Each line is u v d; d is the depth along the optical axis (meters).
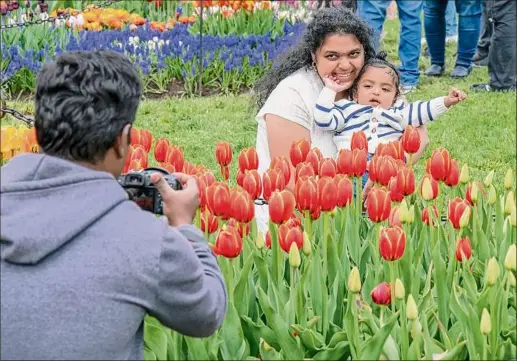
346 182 3.19
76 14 10.85
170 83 10.20
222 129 8.52
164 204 2.47
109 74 2.21
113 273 2.11
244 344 2.85
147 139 3.71
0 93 4.25
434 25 10.89
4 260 2.13
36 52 9.80
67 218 2.10
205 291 2.27
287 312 2.98
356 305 2.72
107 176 2.20
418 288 3.21
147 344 2.77
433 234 3.37
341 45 4.38
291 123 4.43
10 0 9.70
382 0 9.74
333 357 2.85
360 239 3.89
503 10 9.84
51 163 2.17
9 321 2.08
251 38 10.46
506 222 3.51
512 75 10.10
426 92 10.13
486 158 7.62
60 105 2.16
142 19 11.09
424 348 2.86
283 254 3.35
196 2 11.15
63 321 2.08
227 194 2.97
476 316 2.80
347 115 4.57
